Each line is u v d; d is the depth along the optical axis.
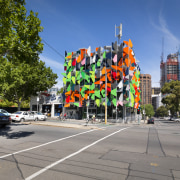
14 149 7.36
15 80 30.41
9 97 35.59
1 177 4.29
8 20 10.44
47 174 4.53
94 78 35.12
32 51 10.99
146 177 4.47
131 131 14.85
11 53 11.34
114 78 33.12
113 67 32.72
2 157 6.08
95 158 6.18
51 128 15.80
